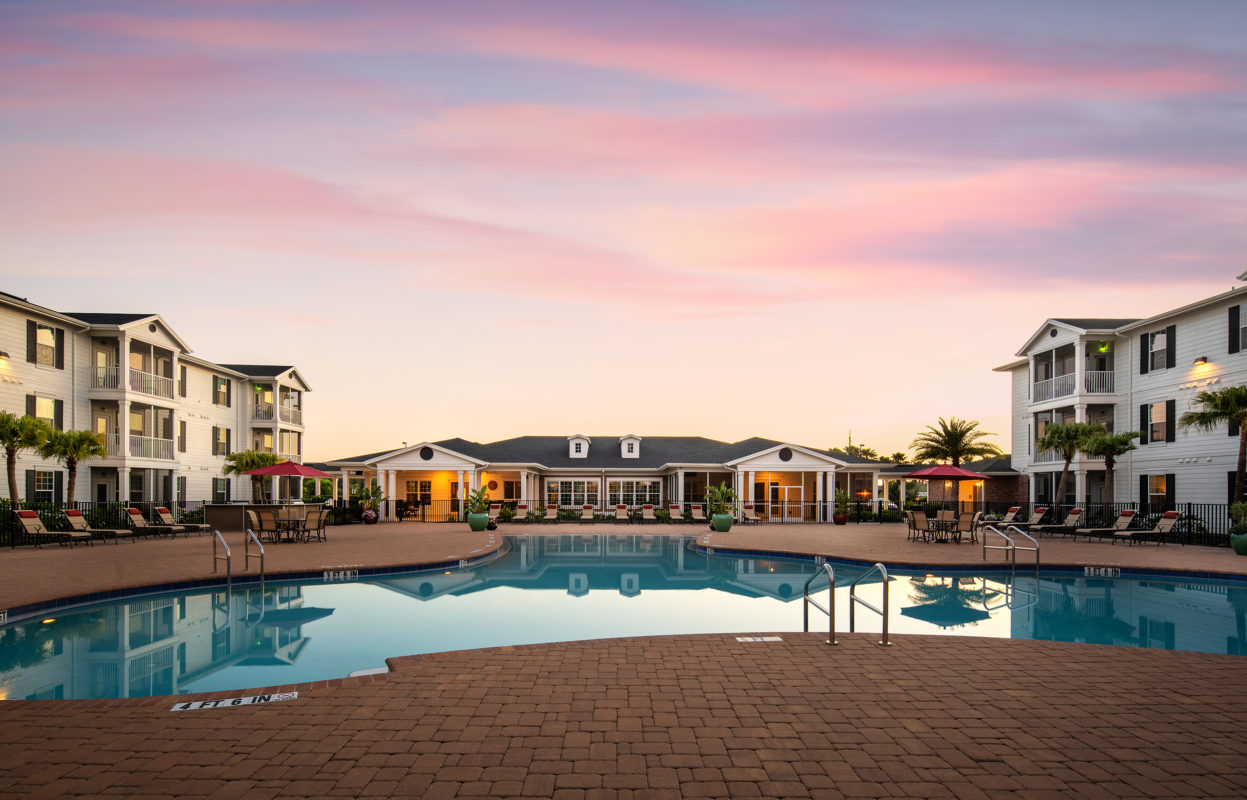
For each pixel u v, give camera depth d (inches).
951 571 593.9
